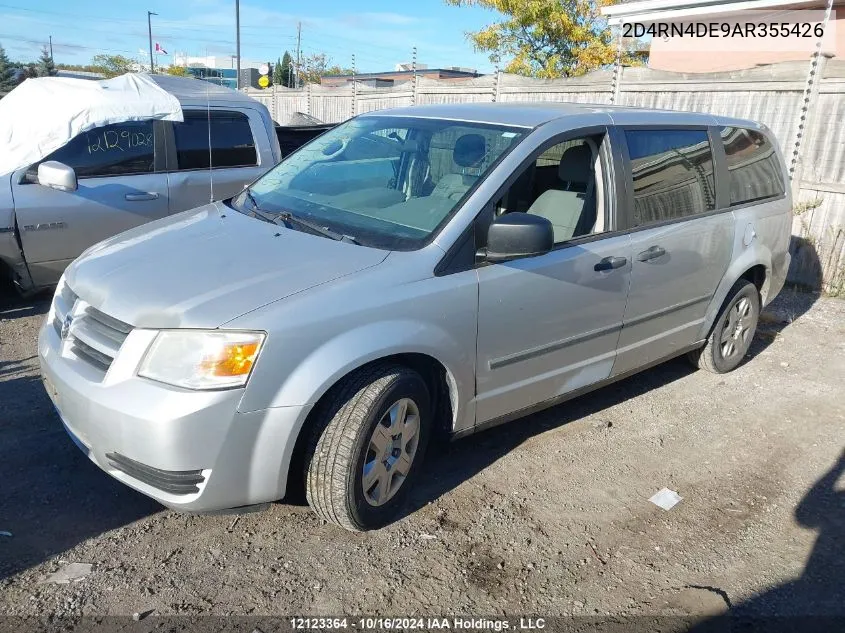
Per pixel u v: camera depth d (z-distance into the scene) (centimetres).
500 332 336
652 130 427
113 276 300
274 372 266
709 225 455
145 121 608
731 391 509
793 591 301
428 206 338
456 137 375
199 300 273
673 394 498
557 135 368
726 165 484
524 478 373
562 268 357
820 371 556
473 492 356
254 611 266
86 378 278
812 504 368
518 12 1642
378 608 272
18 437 375
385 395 293
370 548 307
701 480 384
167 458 259
